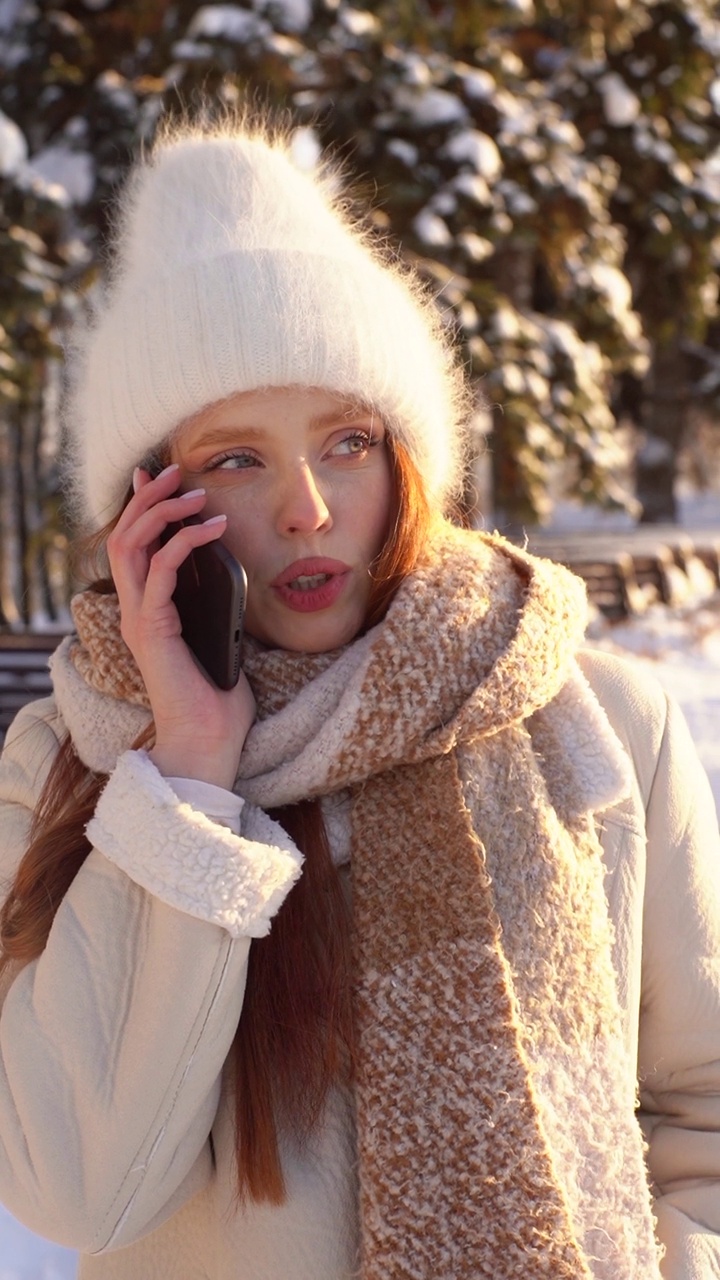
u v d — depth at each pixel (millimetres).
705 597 12656
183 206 1444
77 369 1604
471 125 9984
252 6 9453
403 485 1416
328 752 1313
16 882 1389
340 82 9766
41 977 1287
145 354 1388
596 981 1341
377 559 1430
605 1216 1274
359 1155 1254
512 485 10406
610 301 11695
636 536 14375
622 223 13500
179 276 1389
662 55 12844
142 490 1377
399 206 9664
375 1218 1218
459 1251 1193
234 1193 1325
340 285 1388
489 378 10039
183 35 10266
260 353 1347
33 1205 1233
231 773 1312
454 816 1310
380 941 1290
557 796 1418
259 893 1224
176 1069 1222
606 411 11859
